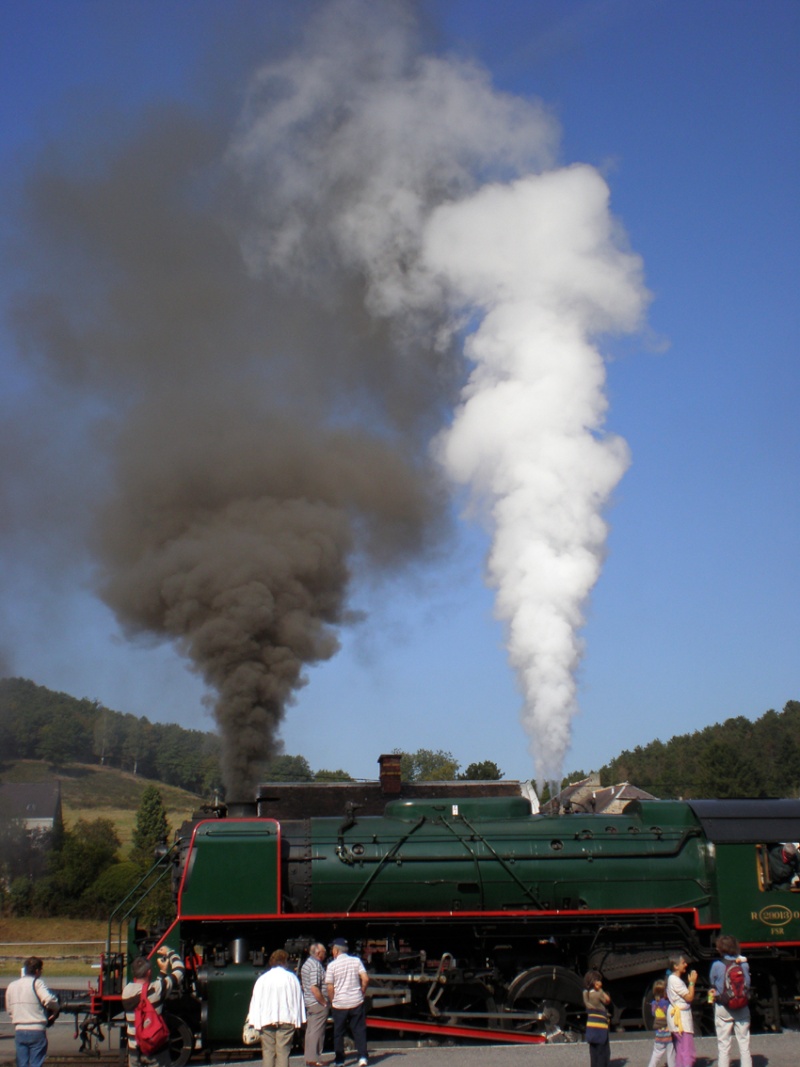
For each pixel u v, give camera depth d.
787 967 13.30
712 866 13.09
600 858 12.97
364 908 12.48
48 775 91.25
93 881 43.31
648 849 13.06
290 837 12.88
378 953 12.66
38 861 45.28
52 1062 12.08
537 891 12.73
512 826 13.20
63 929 39.03
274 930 12.51
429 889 12.59
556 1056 10.92
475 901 12.63
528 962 12.87
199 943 12.53
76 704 103.88
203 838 12.47
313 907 12.44
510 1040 12.09
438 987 12.41
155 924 13.51
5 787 59.00
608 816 13.48
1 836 46.72
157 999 10.42
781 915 13.04
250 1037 9.94
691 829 13.30
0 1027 14.49
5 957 31.14
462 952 12.93
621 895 12.84
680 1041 9.67
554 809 14.50
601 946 12.78
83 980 24.47
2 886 43.16
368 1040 12.28
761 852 13.22
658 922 12.73
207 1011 11.66
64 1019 18.59
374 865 12.63
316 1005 10.82
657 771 76.81
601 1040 9.43
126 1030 10.48
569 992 12.42
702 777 59.38
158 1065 10.93
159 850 13.27
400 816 13.35
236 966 11.97
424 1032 12.01
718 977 9.91
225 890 12.20
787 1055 10.80
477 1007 12.58
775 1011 12.82
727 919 12.87
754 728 86.06
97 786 91.31
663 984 10.00
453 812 13.26
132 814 81.50
